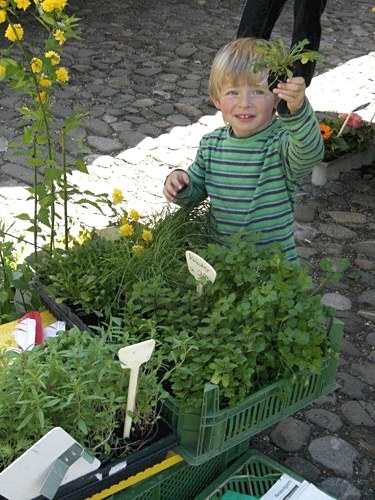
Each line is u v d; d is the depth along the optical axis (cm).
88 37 628
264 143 244
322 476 240
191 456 183
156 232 246
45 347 191
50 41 231
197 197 260
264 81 232
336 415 266
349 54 648
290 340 190
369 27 732
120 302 225
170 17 701
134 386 167
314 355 195
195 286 221
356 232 391
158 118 493
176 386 184
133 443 174
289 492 207
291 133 220
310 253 368
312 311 199
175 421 184
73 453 154
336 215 405
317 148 224
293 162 232
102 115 488
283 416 201
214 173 252
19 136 450
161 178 419
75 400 163
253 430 195
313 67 326
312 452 249
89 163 427
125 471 170
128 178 416
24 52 231
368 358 298
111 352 182
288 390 194
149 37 645
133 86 541
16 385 163
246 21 315
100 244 244
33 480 153
